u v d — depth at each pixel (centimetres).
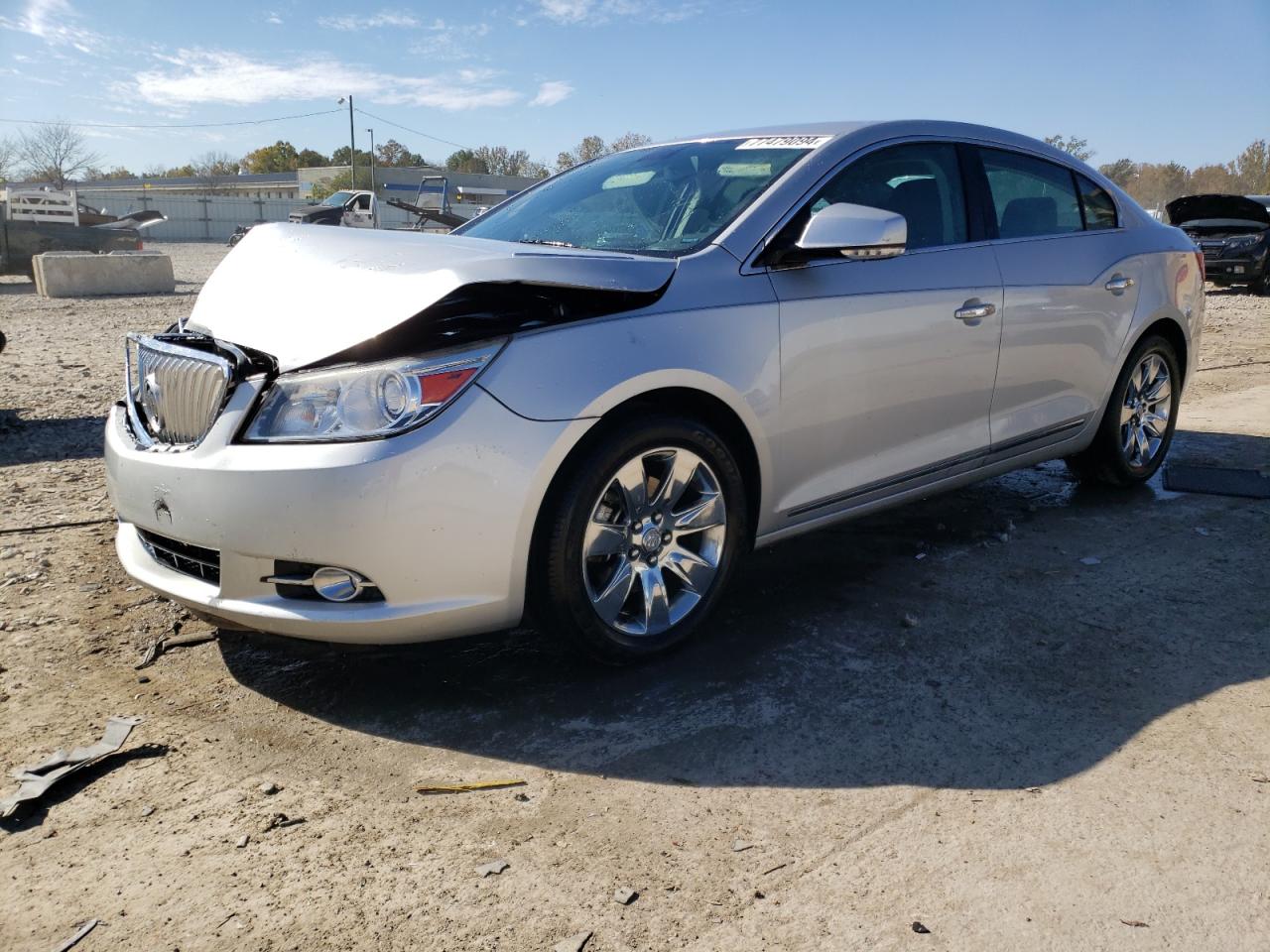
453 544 250
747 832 218
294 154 10412
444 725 264
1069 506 459
